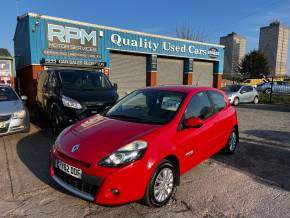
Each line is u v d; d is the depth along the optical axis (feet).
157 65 61.77
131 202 10.42
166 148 11.14
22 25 45.03
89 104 21.11
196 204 11.48
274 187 13.47
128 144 10.45
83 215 10.46
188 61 67.36
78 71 25.70
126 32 53.57
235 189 13.06
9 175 14.06
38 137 21.98
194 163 13.50
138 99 14.90
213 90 16.80
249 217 10.59
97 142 10.86
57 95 22.48
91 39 48.55
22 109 21.57
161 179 11.09
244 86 59.47
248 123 32.14
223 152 18.26
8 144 19.76
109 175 9.80
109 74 52.85
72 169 10.52
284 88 85.35
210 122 14.92
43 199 11.60
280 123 32.40
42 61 42.47
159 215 10.55
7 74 40.29
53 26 43.65
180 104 13.25
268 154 19.06
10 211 10.62
